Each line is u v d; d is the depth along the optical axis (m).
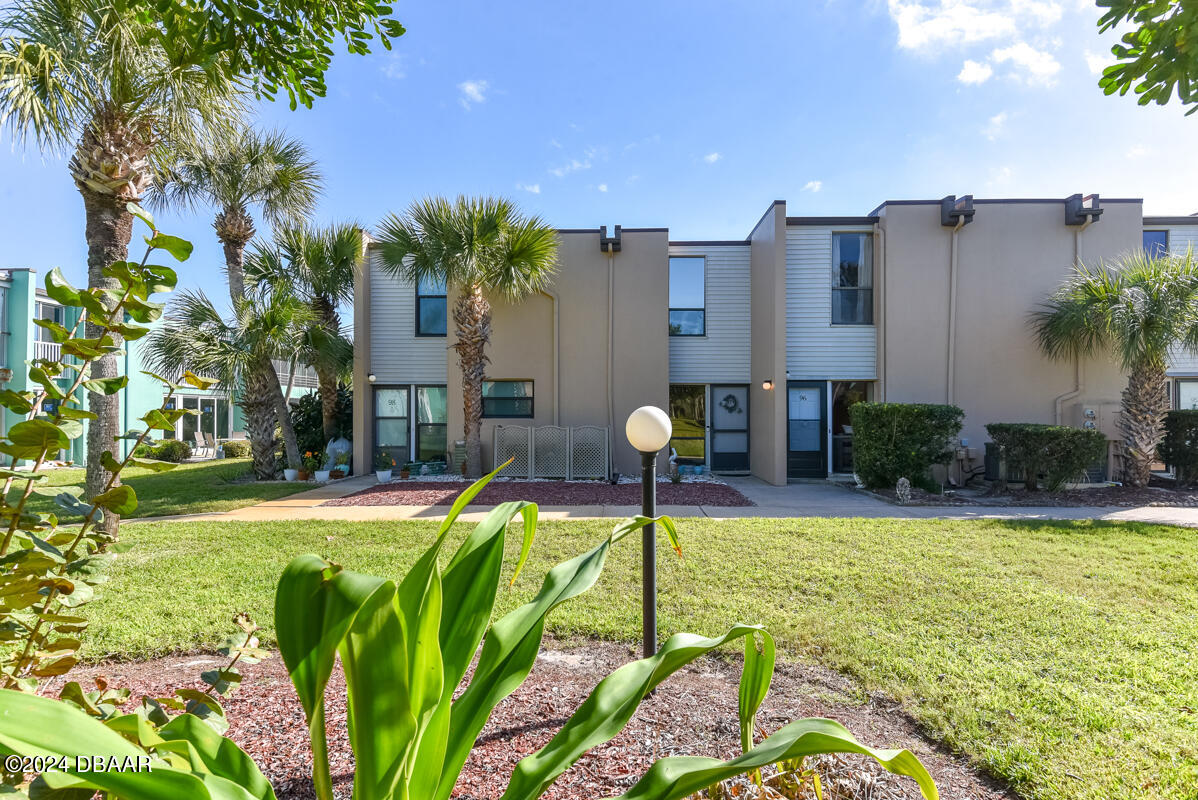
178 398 19.28
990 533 6.29
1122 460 10.18
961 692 2.78
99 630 3.54
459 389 11.95
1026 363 10.73
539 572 4.85
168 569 4.95
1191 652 3.24
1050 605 4.00
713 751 2.21
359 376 12.42
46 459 1.23
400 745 0.92
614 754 2.19
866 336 11.46
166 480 11.82
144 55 4.26
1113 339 9.62
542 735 2.33
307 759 2.09
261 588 4.41
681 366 12.75
